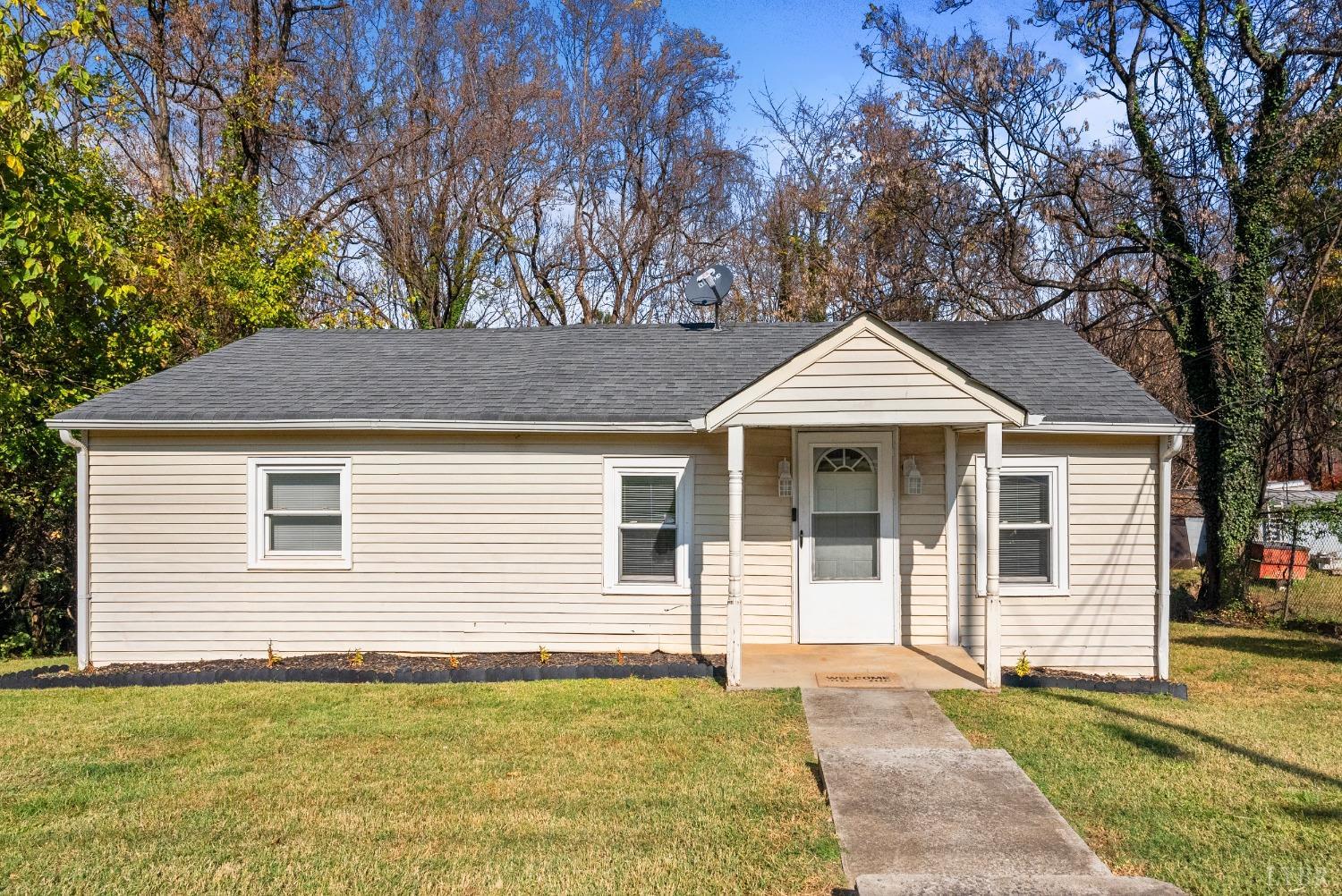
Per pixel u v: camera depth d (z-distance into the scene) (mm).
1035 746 6590
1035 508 9562
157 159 19812
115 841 5004
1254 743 6746
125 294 11898
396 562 9766
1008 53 17703
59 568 13703
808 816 5289
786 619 9797
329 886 4453
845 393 8141
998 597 8164
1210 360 14906
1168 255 15039
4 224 9953
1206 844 4891
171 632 9742
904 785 5469
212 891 4426
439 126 23031
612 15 25578
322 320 19812
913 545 9727
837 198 25516
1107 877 4086
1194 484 25891
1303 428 18625
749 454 9812
